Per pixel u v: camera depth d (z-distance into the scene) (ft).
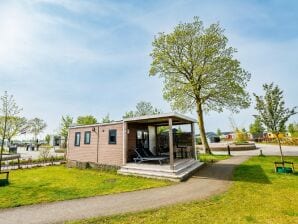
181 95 80.48
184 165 45.01
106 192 29.50
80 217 19.74
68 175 45.57
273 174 39.22
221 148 105.70
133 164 46.57
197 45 78.64
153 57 84.48
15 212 21.48
